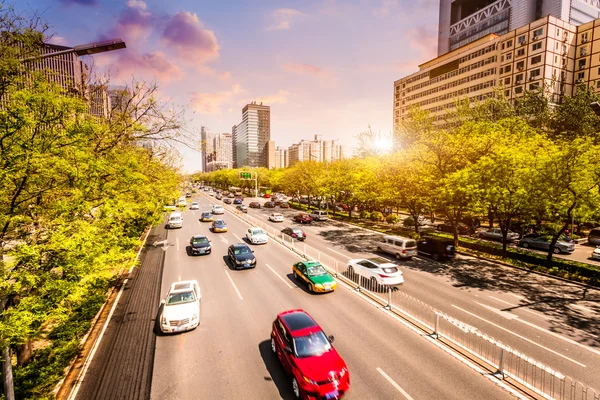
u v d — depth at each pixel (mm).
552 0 112750
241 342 11352
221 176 121500
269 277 18766
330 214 52469
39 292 7074
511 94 67062
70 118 8273
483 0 140875
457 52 81688
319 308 14312
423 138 24672
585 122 35031
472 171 21781
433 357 10281
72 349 10352
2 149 6516
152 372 9531
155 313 13758
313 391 7957
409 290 16766
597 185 18516
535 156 21656
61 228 7129
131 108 13617
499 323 12914
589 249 27859
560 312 14000
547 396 8320
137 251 25328
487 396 8359
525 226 28766
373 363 9938
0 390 7988
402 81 96375
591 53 63469
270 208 62781
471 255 24422
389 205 44781
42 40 8398
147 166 18516
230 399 8375
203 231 34938
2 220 6770
